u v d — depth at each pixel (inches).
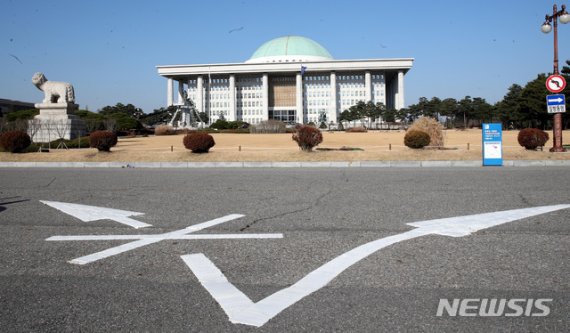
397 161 692.7
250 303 122.1
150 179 470.9
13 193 356.2
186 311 117.2
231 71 5027.1
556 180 412.8
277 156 780.0
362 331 105.0
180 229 216.2
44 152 924.0
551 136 1334.9
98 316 114.6
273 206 281.9
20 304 123.0
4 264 159.8
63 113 1337.4
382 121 3993.6
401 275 142.7
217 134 1967.3
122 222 234.5
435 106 3464.6
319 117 4842.5
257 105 5226.4
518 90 3063.5
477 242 182.4
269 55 5428.2
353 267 151.7
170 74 5093.5
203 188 382.3
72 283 139.3
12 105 3218.5
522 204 275.3
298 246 180.7
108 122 1823.3
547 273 142.1
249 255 168.6
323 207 275.6
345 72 5059.1
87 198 324.2
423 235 196.2
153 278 143.2
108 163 748.0
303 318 112.3
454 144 1125.1
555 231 200.1
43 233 209.8
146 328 107.6
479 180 423.5
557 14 723.4
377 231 206.1
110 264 158.9
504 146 966.4
